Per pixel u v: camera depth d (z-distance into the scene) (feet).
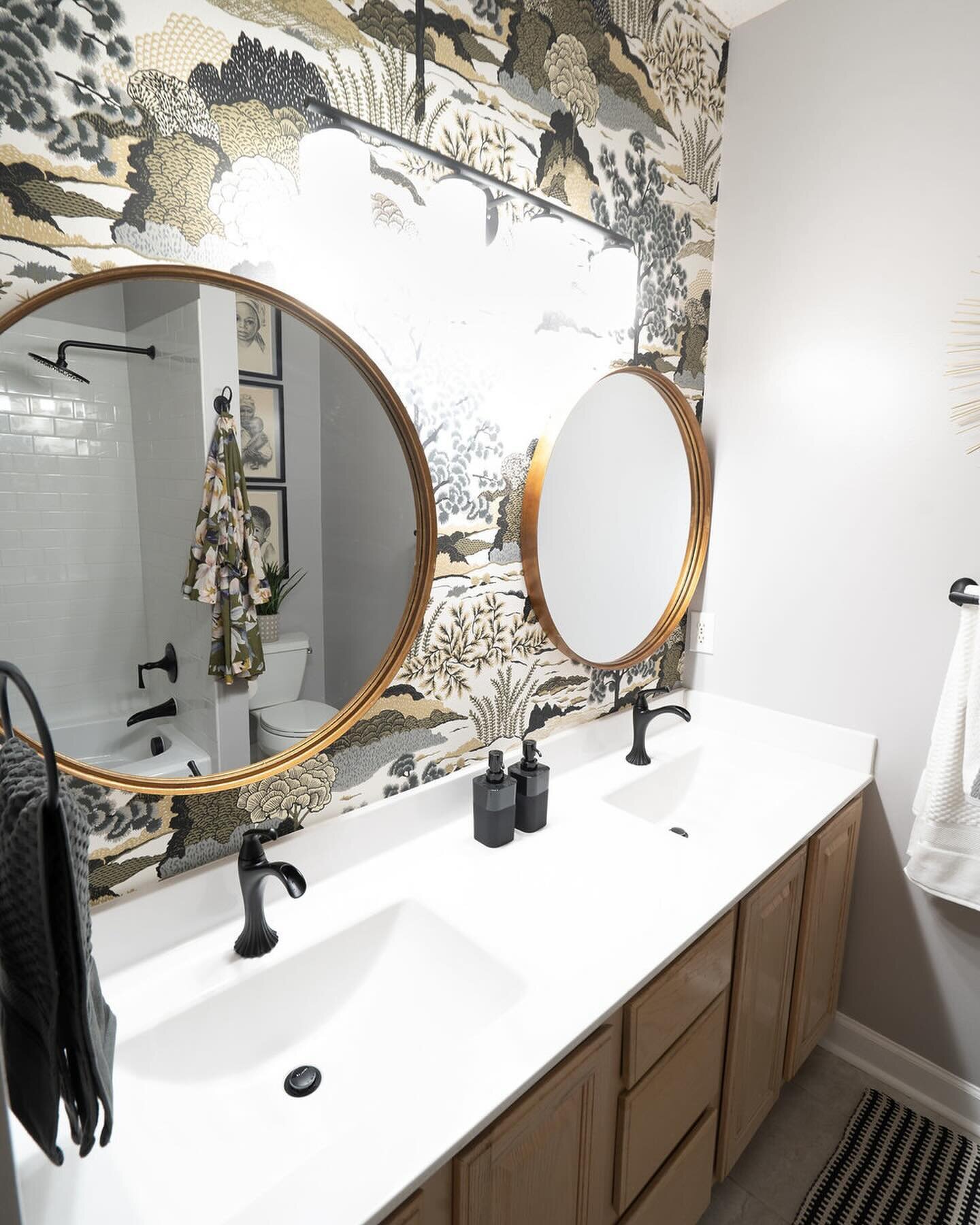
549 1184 2.93
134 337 2.78
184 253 2.89
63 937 1.65
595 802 4.81
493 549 4.47
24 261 2.51
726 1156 4.50
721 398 6.04
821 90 5.17
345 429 3.54
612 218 4.88
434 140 3.70
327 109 3.24
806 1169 4.97
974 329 4.67
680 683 6.53
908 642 5.19
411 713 4.17
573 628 5.13
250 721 3.40
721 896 3.74
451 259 3.90
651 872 3.95
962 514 4.84
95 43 2.55
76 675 2.81
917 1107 5.48
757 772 5.74
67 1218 2.11
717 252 5.90
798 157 5.34
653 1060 3.46
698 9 5.26
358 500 3.66
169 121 2.77
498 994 3.17
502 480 4.43
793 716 5.86
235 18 2.89
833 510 5.45
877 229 5.01
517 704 4.88
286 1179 2.21
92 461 2.74
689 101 5.35
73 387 2.65
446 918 3.50
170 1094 2.79
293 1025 3.23
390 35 3.42
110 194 2.67
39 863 1.60
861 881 5.71
